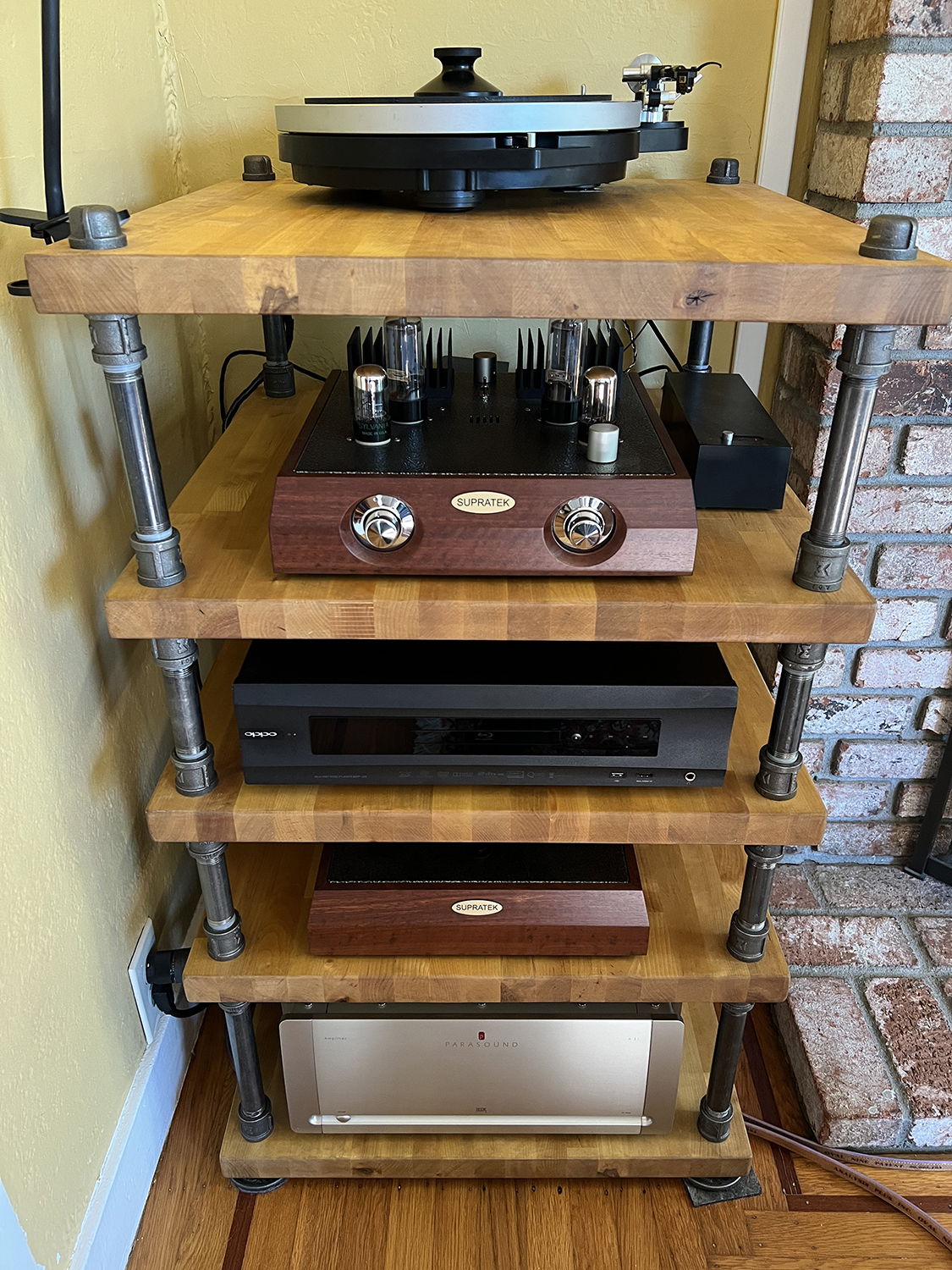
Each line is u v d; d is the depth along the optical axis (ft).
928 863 4.67
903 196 3.50
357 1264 3.33
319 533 2.50
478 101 2.57
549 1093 3.39
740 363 4.26
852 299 2.11
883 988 4.15
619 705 2.73
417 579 2.57
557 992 3.12
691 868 3.56
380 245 2.21
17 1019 2.60
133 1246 3.36
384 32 3.76
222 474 3.22
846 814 4.68
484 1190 3.56
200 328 4.27
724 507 3.02
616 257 2.12
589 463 2.58
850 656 4.33
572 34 3.76
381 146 2.58
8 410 2.52
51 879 2.81
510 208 2.80
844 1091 3.74
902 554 4.10
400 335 2.76
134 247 2.15
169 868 3.93
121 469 3.37
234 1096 3.83
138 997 3.47
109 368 2.26
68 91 2.91
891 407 3.83
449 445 2.70
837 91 3.65
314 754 2.82
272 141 3.95
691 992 3.12
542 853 3.22
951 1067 3.83
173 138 3.88
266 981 3.09
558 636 2.52
